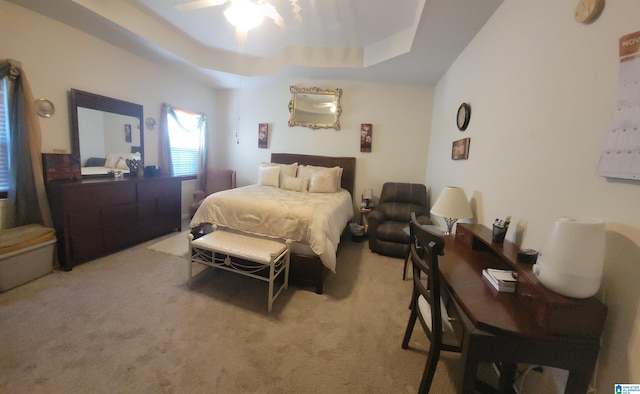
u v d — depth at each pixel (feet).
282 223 7.78
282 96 14.64
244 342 5.47
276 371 4.79
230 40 11.26
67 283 7.29
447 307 4.16
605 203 3.17
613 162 3.01
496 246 4.81
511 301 3.56
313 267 7.62
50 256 7.72
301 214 7.68
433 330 3.98
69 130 8.96
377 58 10.56
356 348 5.48
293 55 11.64
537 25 4.75
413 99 13.25
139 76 11.29
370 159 13.96
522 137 5.08
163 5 8.73
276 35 10.50
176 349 5.16
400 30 9.42
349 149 14.11
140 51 10.59
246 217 8.19
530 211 4.69
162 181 11.25
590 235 2.89
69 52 8.75
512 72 5.59
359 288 8.04
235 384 4.47
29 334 5.29
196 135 14.97
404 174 13.76
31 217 8.03
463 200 6.78
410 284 8.39
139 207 10.25
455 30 7.63
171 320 6.03
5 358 4.68
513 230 5.20
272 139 15.10
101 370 4.57
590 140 3.43
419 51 9.19
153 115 12.16
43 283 7.22
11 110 7.47
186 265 8.82
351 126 13.94
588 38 3.56
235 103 15.67
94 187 8.54
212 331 5.74
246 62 13.01
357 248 11.89
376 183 14.06
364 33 9.84
